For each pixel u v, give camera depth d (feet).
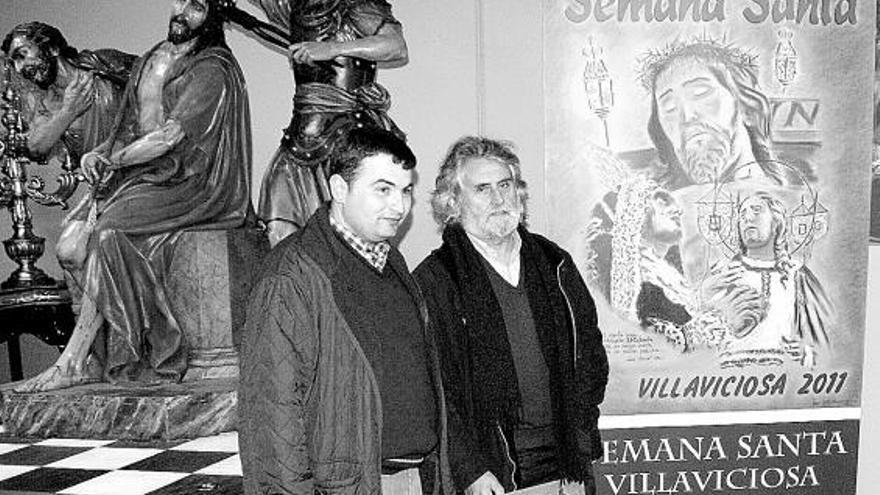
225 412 13.03
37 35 15.19
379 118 14.89
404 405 7.05
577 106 10.23
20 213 15.40
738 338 10.31
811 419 10.39
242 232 14.60
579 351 7.93
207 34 14.66
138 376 13.88
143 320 13.65
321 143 14.53
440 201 7.78
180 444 12.51
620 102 10.23
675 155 10.23
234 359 14.25
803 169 10.23
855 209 10.26
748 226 10.23
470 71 16.17
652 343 10.33
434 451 7.36
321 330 6.70
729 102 10.19
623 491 10.45
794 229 10.26
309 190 14.92
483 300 7.50
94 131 15.64
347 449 6.70
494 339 7.47
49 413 13.07
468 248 7.65
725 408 10.39
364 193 6.74
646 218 10.26
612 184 10.27
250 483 6.62
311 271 6.73
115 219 13.58
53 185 17.80
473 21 16.11
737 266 10.28
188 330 14.12
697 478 10.44
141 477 10.87
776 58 10.19
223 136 14.44
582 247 10.31
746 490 10.44
